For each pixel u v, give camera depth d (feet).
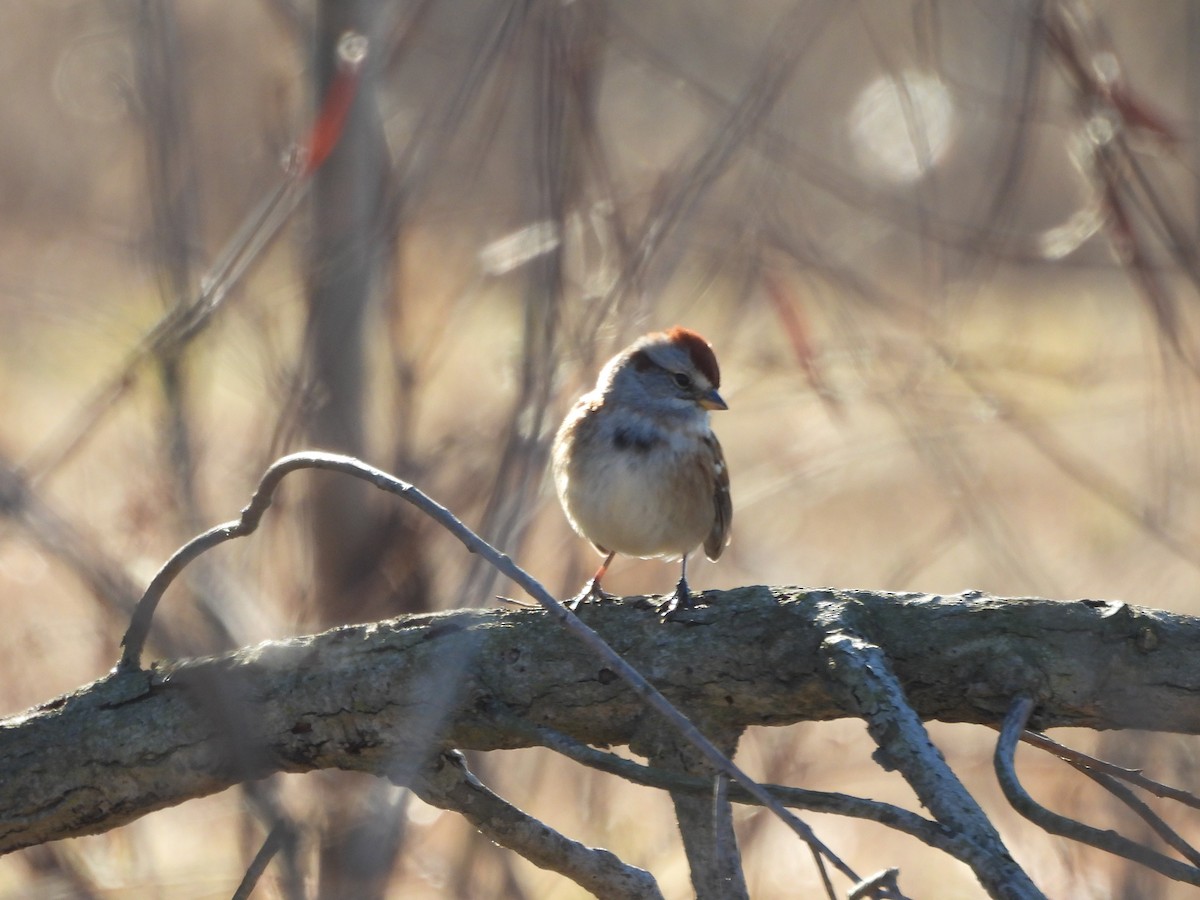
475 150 33.09
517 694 22.11
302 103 35.29
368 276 32.45
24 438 64.69
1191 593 54.08
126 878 37.63
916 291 49.39
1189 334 36.58
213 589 27.25
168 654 25.94
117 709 22.66
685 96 34.12
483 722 22.03
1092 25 33.01
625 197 33.40
